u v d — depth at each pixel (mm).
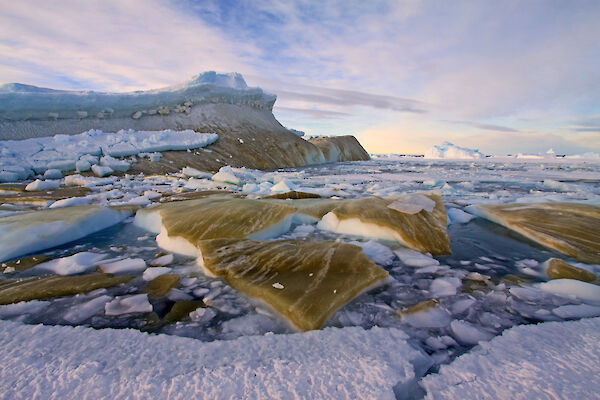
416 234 2828
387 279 1968
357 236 3039
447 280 1988
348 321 1508
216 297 1755
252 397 939
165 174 9141
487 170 14844
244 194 5367
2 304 1644
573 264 2346
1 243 2484
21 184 6527
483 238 3053
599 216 3256
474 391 992
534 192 6559
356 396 944
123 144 10094
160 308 1642
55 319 1519
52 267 2213
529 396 956
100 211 3398
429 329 1450
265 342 1257
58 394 945
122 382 996
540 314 1583
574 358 1140
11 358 1120
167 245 2676
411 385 1047
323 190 6023
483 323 1499
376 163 21953
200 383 995
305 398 936
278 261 2121
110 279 1979
